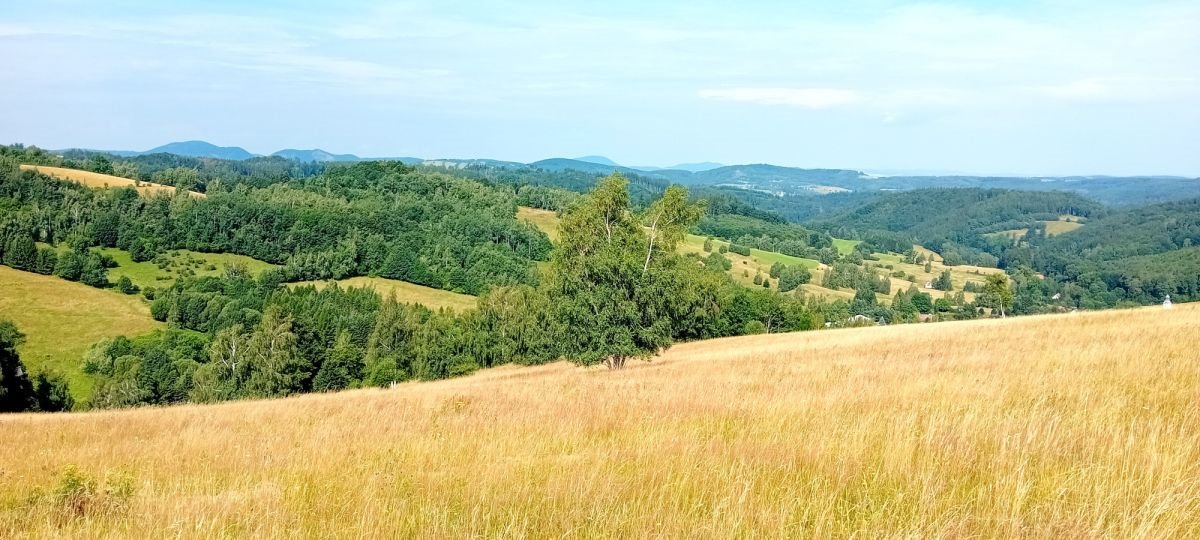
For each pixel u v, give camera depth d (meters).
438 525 5.63
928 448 6.89
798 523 5.11
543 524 5.56
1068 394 9.63
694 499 5.82
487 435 10.85
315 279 117.75
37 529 6.68
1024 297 163.25
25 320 89.44
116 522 6.70
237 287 105.19
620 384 21.09
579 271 33.91
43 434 17.55
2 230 105.00
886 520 5.09
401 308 81.12
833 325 116.69
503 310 70.31
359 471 8.53
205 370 66.69
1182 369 10.83
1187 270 162.00
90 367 80.50
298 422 16.75
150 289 102.69
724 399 13.30
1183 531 4.57
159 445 13.81
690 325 61.50
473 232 136.38
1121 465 5.81
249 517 6.41
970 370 14.50
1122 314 31.83
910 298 154.88
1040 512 5.02
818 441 7.87
